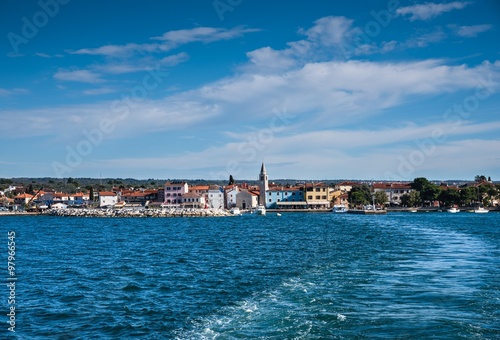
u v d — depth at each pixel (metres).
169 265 50.34
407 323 25.77
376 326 25.38
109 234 98.00
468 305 29.28
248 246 69.06
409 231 94.44
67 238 87.69
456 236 80.75
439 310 28.30
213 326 27.22
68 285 39.88
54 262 53.53
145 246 71.12
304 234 91.12
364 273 41.78
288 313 28.75
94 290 37.75
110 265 50.81
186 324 27.98
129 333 26.77
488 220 139.62
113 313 30.86
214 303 32.75
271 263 50.53
